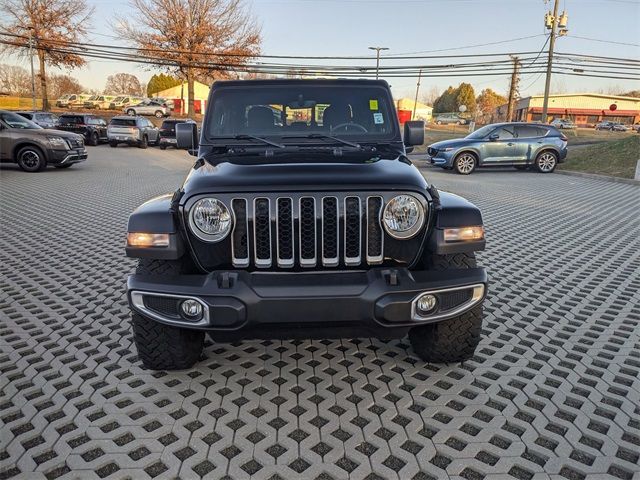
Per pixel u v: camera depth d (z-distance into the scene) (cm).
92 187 1208
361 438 276
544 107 3428
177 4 3959
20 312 440
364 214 290
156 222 291
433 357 345
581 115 7781
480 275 300
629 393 318
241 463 256
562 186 1345
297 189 286
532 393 319
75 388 321
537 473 248
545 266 592
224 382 332
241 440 273
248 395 317
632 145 1802
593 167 1716
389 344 388
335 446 269
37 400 306
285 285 276
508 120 5319
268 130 406
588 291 507
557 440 273
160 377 337
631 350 378
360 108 412
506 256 634
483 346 384
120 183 1295
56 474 246
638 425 285
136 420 289
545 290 510
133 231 293
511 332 409
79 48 4141
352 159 340
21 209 909
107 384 326
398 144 401
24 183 1238
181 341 325
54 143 1445
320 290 274
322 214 288
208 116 409
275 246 290
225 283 276
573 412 298
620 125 6494
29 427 282
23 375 336
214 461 257
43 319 425
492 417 294
